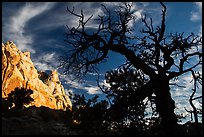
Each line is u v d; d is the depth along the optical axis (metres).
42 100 69.50
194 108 12.74
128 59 14.70
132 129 11.52
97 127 11.73
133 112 12.33
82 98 12.58
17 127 12.23
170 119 12.86
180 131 12.37
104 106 12.45
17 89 21.34
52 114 14.39
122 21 15.56
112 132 11.69
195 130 12.42
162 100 13.34
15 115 14.40
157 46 15.06
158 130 12.29
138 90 13.25
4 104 17.58
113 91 13.16
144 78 13.69
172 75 14.19
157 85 13.63
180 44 14.88
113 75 13.30
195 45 15.04
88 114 12.05
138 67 14.45
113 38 15.24
